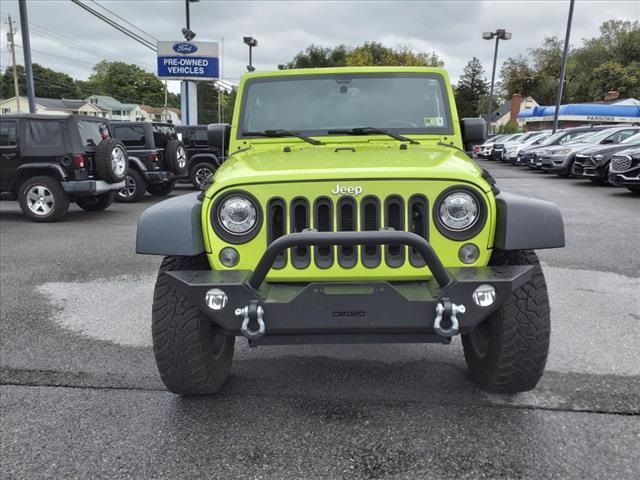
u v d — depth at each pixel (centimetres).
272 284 285
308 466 268
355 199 281
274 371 380
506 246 274
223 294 265
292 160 325
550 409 319
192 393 331
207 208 286
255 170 296
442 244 282
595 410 318
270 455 278
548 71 7144
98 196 1212
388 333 274
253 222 284
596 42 7200
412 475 260
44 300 548
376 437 293
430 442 287
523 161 2467
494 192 290
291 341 280
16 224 1037
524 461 269
